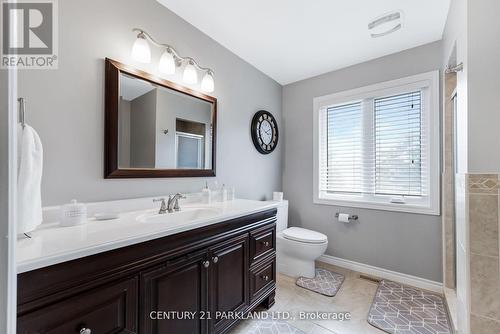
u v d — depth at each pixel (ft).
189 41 5.90
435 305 5.80
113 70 4.35
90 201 4.10
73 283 2.52
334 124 8.66
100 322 2.73
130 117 4.64
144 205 4.82
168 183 5.44
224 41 6.71
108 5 4.34
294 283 7.04
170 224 3.61
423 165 6.88
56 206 3.67
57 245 2.60
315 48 7.04
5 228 1.39
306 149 9.15
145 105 4.93
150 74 4.99
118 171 4.41
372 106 7.77
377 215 7.51
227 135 7.09
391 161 7.44
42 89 3.59
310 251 7.02
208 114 6.41
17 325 2.15
